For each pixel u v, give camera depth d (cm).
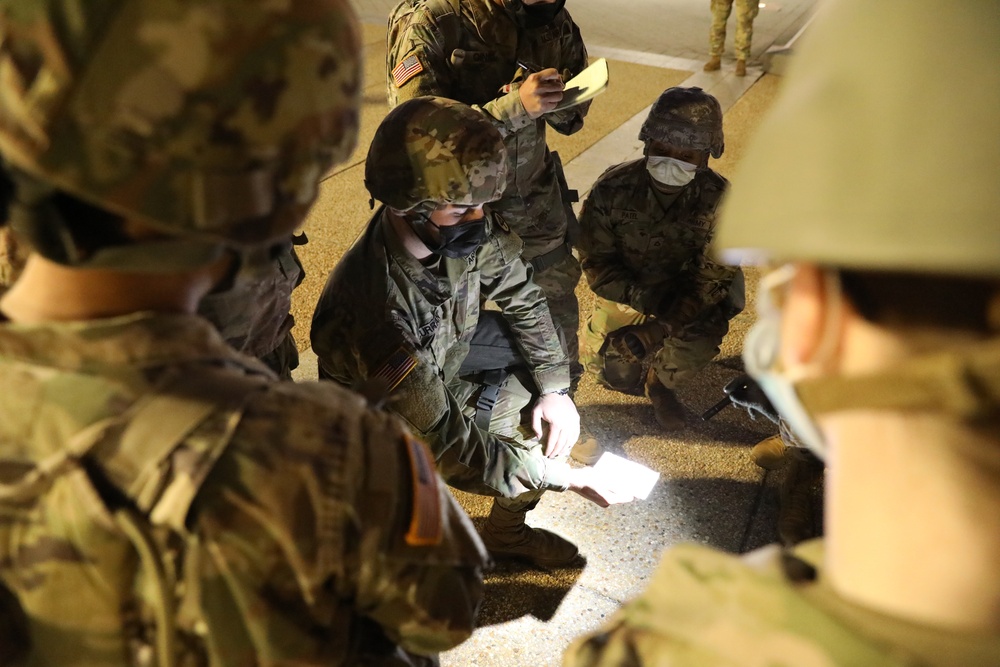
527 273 229
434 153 177
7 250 114
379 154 184
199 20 70
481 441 195
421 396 183
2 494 78
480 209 193
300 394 85
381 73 683
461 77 291
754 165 50
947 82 42
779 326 59
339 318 190
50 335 77
